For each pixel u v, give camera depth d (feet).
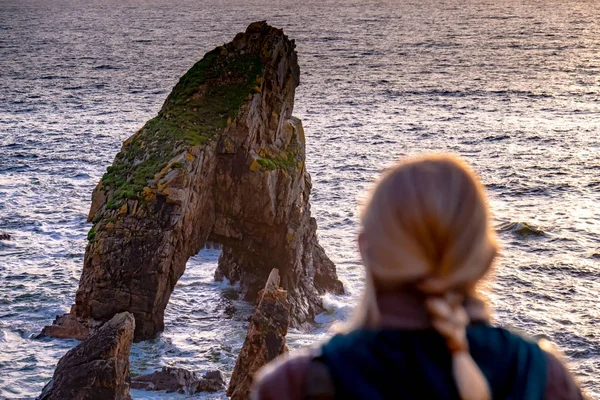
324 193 227.61
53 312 134.72
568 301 142.92
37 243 175.11
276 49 142.41
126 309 123.65
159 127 135.74
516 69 552.00
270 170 135.13
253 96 136.67
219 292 147.95
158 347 121.70
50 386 81.97
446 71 542.57
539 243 178.40
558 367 7.65
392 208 7.39
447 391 7.04
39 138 307.17
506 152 289.53
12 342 120.47
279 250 140.46
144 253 123.34
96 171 252.21
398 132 331.36
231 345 124.26
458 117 368.89
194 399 97.55
